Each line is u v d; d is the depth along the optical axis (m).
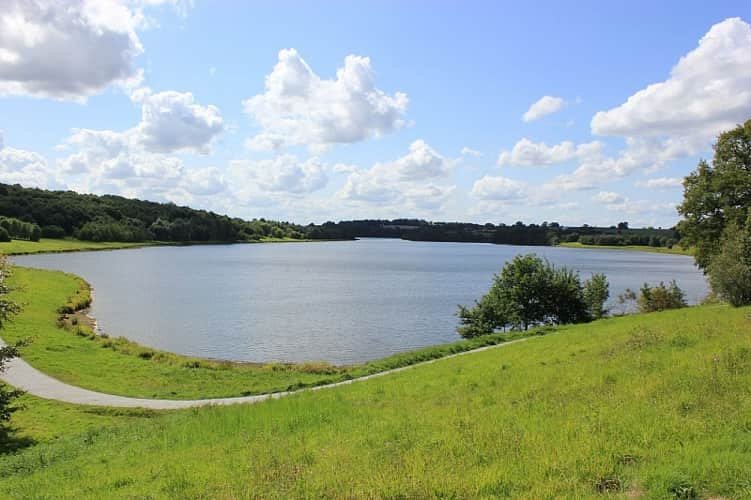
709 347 17.52
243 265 162.25
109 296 88.31
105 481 12.30
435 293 99.44
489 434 11.35
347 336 58.94
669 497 7.49
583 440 10.12
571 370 17.98
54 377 33.09
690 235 53.25
